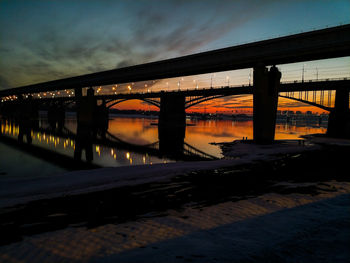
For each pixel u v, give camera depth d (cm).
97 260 358
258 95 3525
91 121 6712
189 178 1048
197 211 606
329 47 3116
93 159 3378
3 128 8656
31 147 4531
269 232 442
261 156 1817
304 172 1170
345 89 5284
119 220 554
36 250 406
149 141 5675
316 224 475
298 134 6812
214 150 3534
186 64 5194
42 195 798
